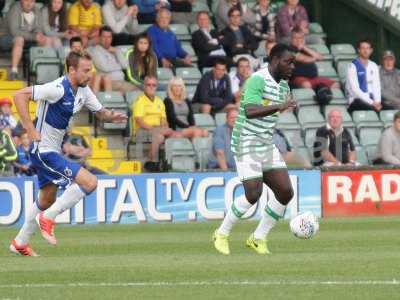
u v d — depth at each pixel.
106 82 66.44
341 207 60.44
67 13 69.06
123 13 70.75
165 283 30.64
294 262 35.91
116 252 40.84
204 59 71.62
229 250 40.84
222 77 67.06
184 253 40.00
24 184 56.09
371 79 71.19
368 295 27.92
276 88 38.25
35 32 68.00
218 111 66.94
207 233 50.06
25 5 67.69
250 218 58.06
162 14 70.12
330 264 35.16
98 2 74.44
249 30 73.12
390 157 63.81
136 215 57.25
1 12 72.12
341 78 74.25
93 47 67.38
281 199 39.25
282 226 54.00
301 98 69.94
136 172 61.69
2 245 44.31
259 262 36.00
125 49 68.50
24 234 39.31
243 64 68.12
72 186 39.25
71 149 59.44
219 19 74.12
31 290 29.44
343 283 30.23
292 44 72.19
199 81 67.25
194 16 76.19
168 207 57.62
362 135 69.12
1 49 68.75
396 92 72.25
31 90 37.81
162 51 69.94
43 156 38.88
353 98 70.88
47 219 39.31
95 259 37.81
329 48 76.06
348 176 60.44
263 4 75.25
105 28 69.81
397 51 77.69
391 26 77.06
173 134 62.44
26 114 37.81
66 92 38.28
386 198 61.09
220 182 58.22
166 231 51.56
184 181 57.88
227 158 61.09
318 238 46.34
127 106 65.44
